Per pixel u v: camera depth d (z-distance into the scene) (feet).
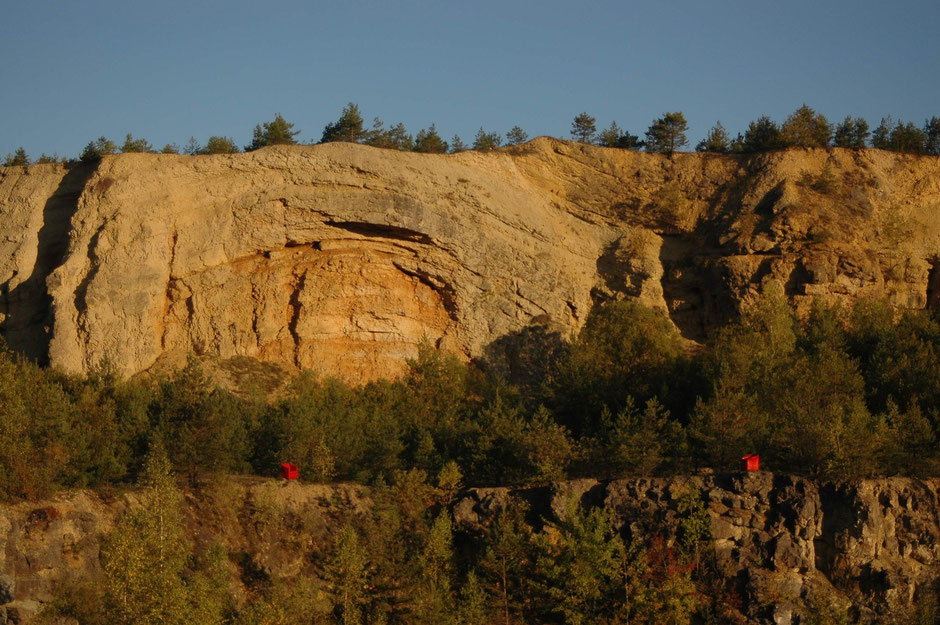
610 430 369.91
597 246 485.15
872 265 460.55
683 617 298.35
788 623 300.81
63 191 473.67
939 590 309.22
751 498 317.83
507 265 460.55
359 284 442.91
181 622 274.36
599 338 436.76
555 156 498.69
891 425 353.31
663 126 518.37
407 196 448.65
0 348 431.02
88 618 285.43
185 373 373.61
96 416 358.43
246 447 359.05
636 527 317.83
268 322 434.30
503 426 368.48
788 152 496.64
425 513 333.62
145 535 293.43
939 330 424.87
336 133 520.83
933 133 536.83
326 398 409.28
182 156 454.40
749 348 404.57
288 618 290.76
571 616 301.43
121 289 428.97
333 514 328.29
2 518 295.69
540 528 324.60
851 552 309.22
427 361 427.74
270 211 440.86
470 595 302.86
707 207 490.08
